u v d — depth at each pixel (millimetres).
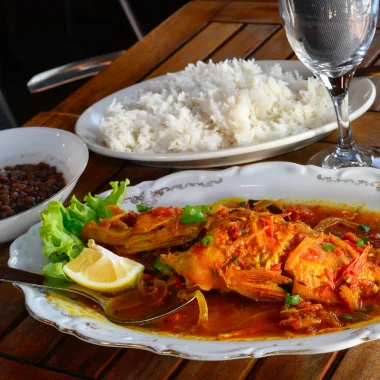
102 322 603
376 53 964
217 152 753
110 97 927
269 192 719
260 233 614
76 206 701
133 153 780
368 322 569
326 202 701
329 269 595
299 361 551
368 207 688
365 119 827
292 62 927
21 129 862
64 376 572
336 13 677
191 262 614
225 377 550
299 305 591
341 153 757
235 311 604
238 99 816
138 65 1060
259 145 750
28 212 714
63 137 835
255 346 531
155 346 541
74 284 638
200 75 900
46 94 1926
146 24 2074
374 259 606
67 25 2141
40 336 613
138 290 636
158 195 733
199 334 587
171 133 815
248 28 1104
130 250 670
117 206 704
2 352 603
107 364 575
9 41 2154
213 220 648
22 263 669
